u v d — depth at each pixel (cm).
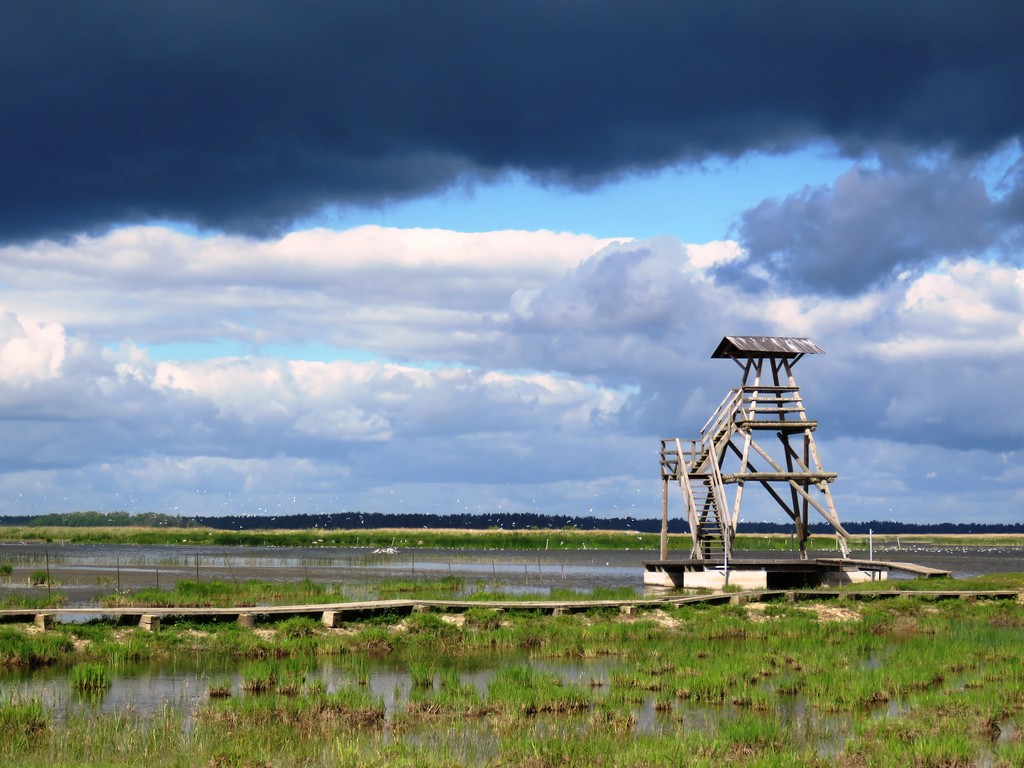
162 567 8112
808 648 3444
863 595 4909
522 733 2247
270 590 5162
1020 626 4228
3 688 2681
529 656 3394
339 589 5428
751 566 5938
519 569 8650
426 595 4984
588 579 7275
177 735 2188
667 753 2011
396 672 3078
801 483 6244
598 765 1977
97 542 14562
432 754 2020
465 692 2594
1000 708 2473
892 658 3222
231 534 16200
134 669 3016
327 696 2470
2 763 1930
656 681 2797
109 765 1928
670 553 12950
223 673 2962
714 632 3859
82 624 3544
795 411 6125
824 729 2325
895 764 1972
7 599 4303
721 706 2586
